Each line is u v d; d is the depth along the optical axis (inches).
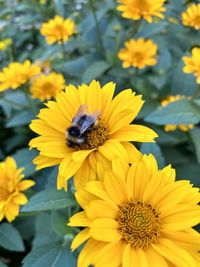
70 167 4.6
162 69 10.3
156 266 4.1
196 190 4.5
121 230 4.4
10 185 6.6
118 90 9.9
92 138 4.9
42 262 5.4
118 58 10.3
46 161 4.8
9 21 14.9
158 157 5.8
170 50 11.3
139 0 9.1
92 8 10.7
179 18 12.1
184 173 8.2
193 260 4.0
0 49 12.1
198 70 7.7
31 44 14.7
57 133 5.1
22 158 8.6
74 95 5.2
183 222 4.3
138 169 4.5
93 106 5.2
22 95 10.3
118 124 4.9
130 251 4.2
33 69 9.4
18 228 8.3
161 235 4.4
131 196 4.6
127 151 4.8
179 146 9.3
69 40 11.1
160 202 4.6
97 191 4.3
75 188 4.8
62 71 10.9
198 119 7.6
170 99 9.0
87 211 4.1
